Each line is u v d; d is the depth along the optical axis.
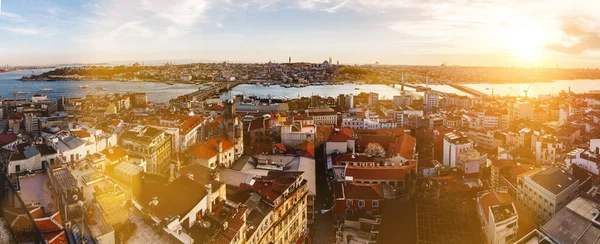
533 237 79.19
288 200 98.12
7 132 171.75
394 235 91.81
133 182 70.94
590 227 76.81
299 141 173.50
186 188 72.31
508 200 91.81
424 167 150.75
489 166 148.88
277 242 92.31
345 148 170.12
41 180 74.19
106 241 51.62
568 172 112.94
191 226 67.75
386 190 126.12
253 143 181.88
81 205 55.88
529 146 195.12
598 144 138.50
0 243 47.88
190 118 191.50
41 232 50.47
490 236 84.50
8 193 62.56
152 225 57.75
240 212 77.56
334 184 131.38
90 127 132.12
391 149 169.00
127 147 121.44
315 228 114.12
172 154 139.50
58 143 97.06
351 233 100.69
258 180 105.12
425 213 101.88
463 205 106.62
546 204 101.94
